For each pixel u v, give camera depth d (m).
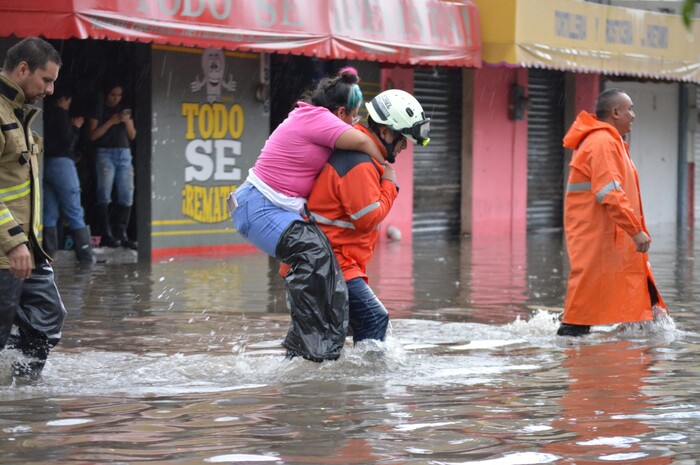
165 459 6.71
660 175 36.00
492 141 29.81
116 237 21.27
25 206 9.27
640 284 12.27
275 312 14.03
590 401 8.55
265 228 9.88
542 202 31.84
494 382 9.37
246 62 23.31
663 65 31.64
